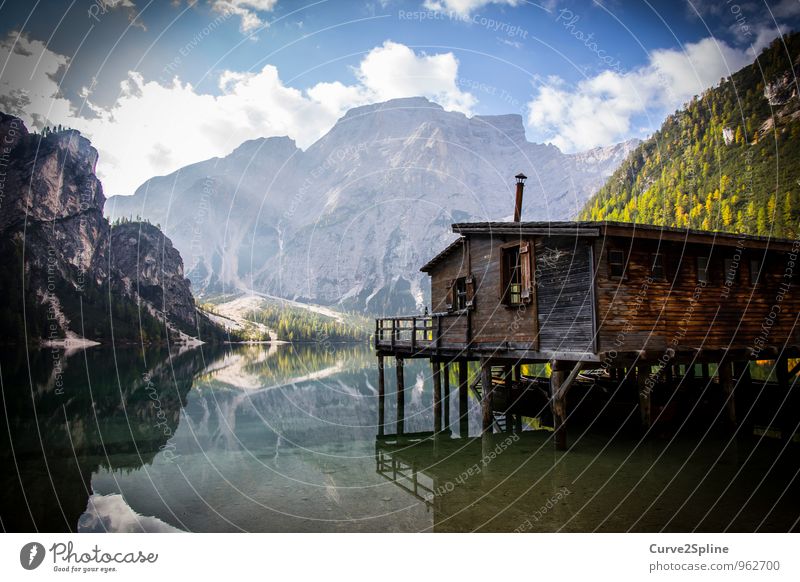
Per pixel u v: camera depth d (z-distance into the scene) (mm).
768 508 9070
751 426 16594
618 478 11141
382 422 19938
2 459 13398
